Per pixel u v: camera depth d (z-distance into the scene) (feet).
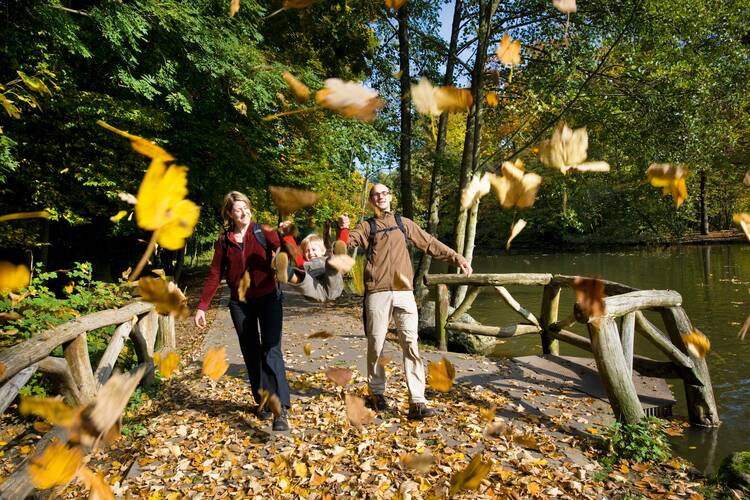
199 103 33.91
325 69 35.29
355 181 43.11
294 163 42.73
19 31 22.25
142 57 27.78
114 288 16.93
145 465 10.09
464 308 21.86
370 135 36.27
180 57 29.68
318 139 35.04
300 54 34.32
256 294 11.17
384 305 11.69
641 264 63.57
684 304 32.24
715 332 23.73
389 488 8.57
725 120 32.81
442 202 39.34
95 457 10.96
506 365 16.90
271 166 41.55
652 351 21.76
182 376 16.88
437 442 10.40
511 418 12.05
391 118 38.34
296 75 32.01
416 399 11.62
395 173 49.73
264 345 11.40
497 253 103.76
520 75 26.73
